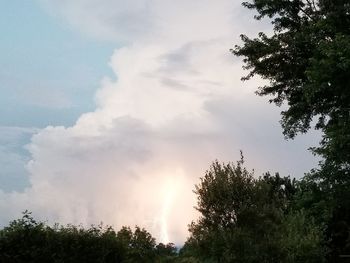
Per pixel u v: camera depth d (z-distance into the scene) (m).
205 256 14.88
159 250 21.50
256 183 15.09
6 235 14.38
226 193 14.80
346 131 23.06
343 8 27.52
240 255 14.02
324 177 24.81
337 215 24.89
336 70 23.31
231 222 14.78
